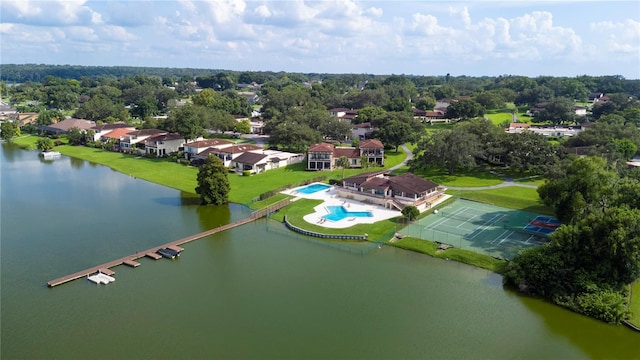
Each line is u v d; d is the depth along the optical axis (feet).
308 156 485.56
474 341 184.14
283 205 359.25
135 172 484.33
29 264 255.29
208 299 216.33
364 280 236.22
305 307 209.05
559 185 287.69
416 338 185.68
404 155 556.51
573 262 218.18
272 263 257.96
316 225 312.71
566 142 500.74
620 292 211.41
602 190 263.70
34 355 174.91
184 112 591.78
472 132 494.18
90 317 201.16
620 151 435.94
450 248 269.23
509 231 295.07
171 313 203.92
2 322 197.16
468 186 408.67
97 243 286.25
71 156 578.25
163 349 177.88
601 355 176.35
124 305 211.00
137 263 254.06
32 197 389.19
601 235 216.33
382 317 200.95
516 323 196.85
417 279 236.84
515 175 440.04
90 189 417.69
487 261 251.80
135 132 615.57
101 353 175.63
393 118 620.49
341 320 198.29
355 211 343.05
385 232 297.53
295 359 171.53
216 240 293.84
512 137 449.06
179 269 250.16
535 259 224.74
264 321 197.36
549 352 177.78
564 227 227.81
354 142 599.16
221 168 370.73
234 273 244.22
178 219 333.42
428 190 362.53
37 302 214.07
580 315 202.69
